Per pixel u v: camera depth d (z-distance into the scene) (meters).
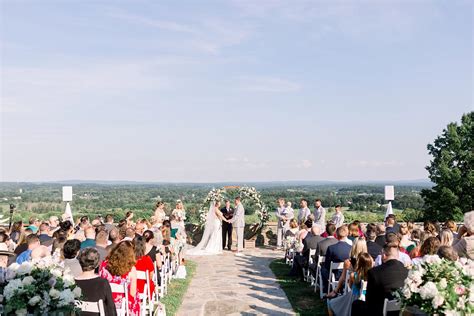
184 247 12.56
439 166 28.02
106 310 4.81
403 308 4.26
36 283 4.14
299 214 15.29
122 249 5.86
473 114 29.58
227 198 16.73
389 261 5.38
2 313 3.99
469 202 27.53
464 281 4.00
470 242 6.56
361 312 5.46
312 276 9.57
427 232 7.97
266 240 17.08
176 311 7.88
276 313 7.70
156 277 8.28
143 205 67.75
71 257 5.93
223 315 7.66
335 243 8.38
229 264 13.06
